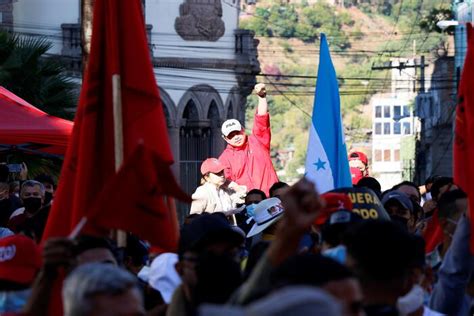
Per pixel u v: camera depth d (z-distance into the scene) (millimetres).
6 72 34062
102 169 10227
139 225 8734
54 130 19875
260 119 19641
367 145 131625
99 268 7004
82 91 10398
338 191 10656
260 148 19609
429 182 19141
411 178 97562
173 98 64438
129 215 8695
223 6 67125
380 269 7539
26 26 60312
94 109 10312
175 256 10711
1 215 18453
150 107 10281
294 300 5008
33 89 34938
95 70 10422
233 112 68688
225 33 67188
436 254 11977
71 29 60312
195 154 65812
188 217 14398
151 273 10703
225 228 9109
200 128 65812
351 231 7727
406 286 8016
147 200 8734
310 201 6973
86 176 10094
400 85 119562
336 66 193125
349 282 6375
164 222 8805
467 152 10000
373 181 16609
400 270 7570
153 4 64938
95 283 6844
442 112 76500
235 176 19484
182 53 65438
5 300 9016
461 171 10125
